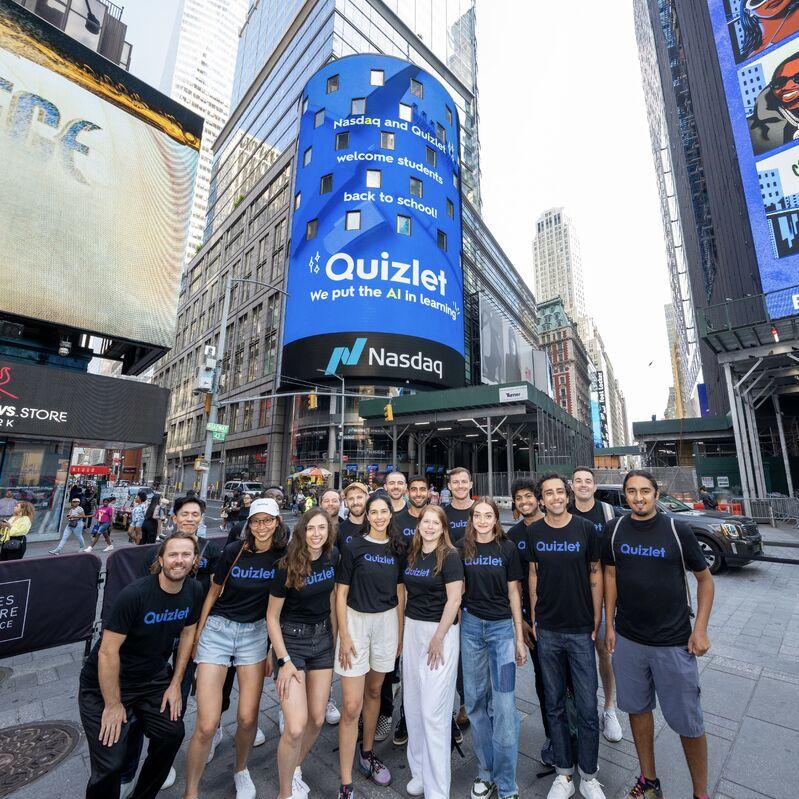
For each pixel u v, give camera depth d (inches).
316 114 1465.3
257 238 2027.6
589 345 6067.9
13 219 539.2
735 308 954.7
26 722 144.8
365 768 124.3
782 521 672.4
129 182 643.5
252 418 1809.8
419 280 1317.7
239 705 113.9
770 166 787.4
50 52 585.3
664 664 107.9
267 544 124.0
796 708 151.9
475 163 2475.4
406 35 2025.1
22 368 524.1
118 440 578.6
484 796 110.9
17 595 178.1
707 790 111.4
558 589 122.1
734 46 848.9
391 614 128.3
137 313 633.6
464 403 1067.3
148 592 103.8
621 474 624.4
